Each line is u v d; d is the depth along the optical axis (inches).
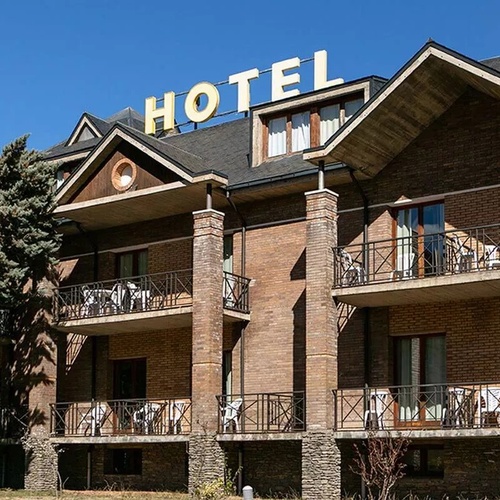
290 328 1099.3
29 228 1163.3
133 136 1138.7
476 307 984.3
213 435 1049.5
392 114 1003.3
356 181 1061.8
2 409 1233.4
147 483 1175.0
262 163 1184.2
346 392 1039.0
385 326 1034.1
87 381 1262.3
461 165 1016.2
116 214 1219.2
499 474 935.7
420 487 977.5
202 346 1067.9
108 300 1180.5
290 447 1064.8
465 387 970.1
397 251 1047.6
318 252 1005.2
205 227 1088.2
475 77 964.0
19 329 1237.7
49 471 1181.1
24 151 1179.3
